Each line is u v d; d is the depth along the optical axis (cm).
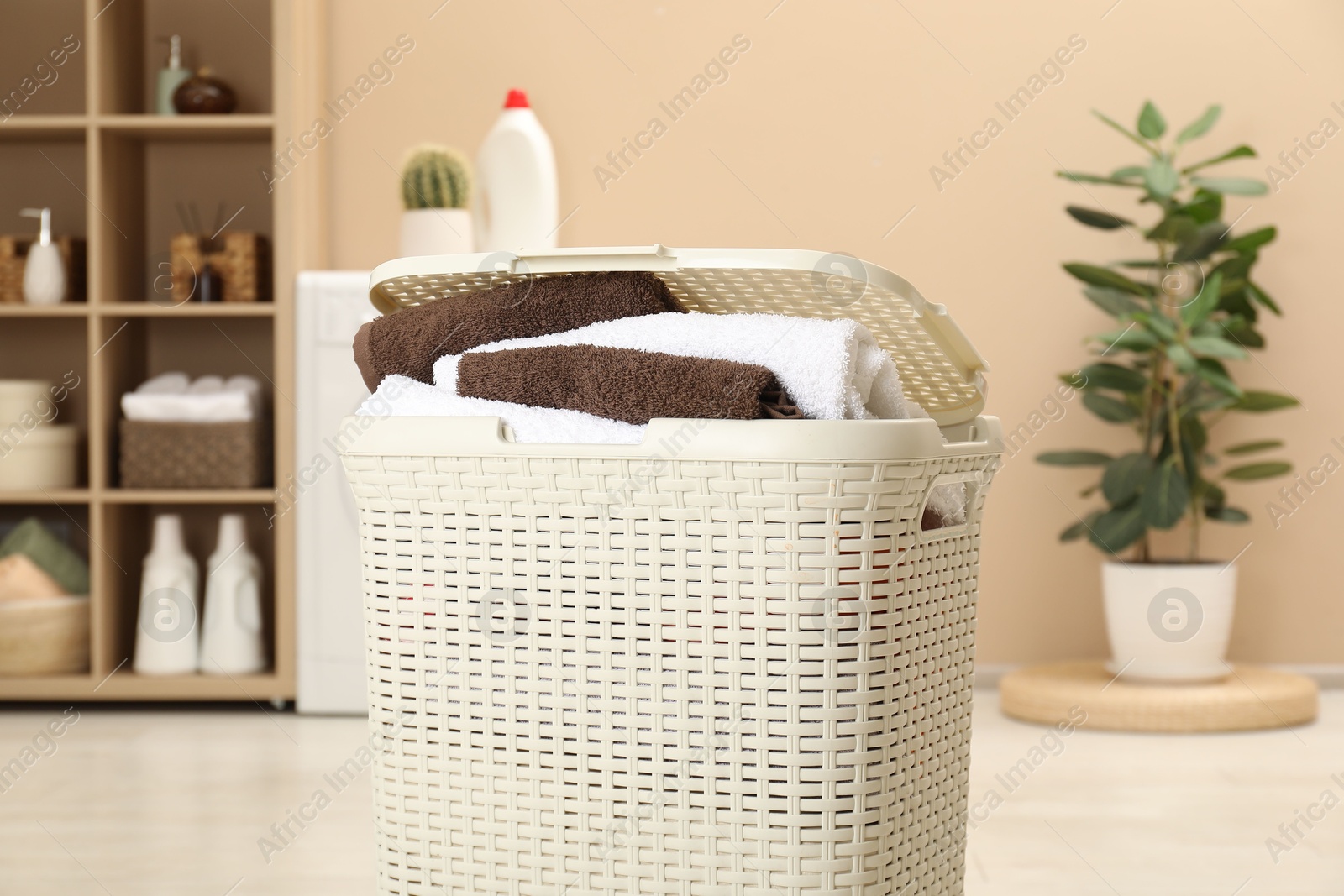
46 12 250
